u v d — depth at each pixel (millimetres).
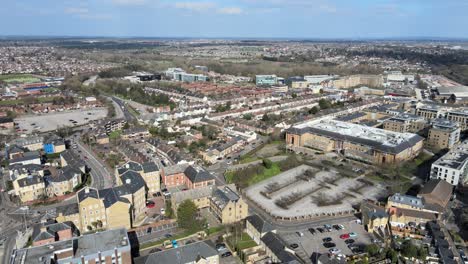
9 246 166125
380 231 179000
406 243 163125
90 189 186625
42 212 198750
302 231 181500
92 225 180750
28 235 172750
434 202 198750
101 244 141125
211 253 147750
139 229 182750
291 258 146875
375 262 154875
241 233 177500
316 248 166500
